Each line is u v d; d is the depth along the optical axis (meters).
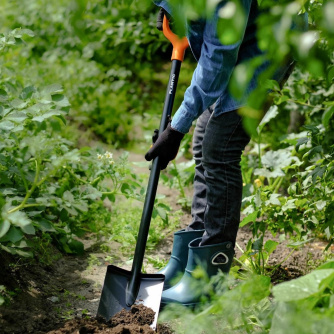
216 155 2.70
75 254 3.58
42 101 2.89
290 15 1.43
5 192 2.79
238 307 2.08
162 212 3.77
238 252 3.71
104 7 6.09
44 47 6.43
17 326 2.57
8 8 6.64
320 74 1.44
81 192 3.50
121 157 3.94
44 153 2.72
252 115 1.58
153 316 2.59
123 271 2.77
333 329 1.75
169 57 7.45
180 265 3.05
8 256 3.03
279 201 3.31
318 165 3.23
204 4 1.56
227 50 2.36
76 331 2.48
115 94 6.45
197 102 2.56
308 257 3.57
